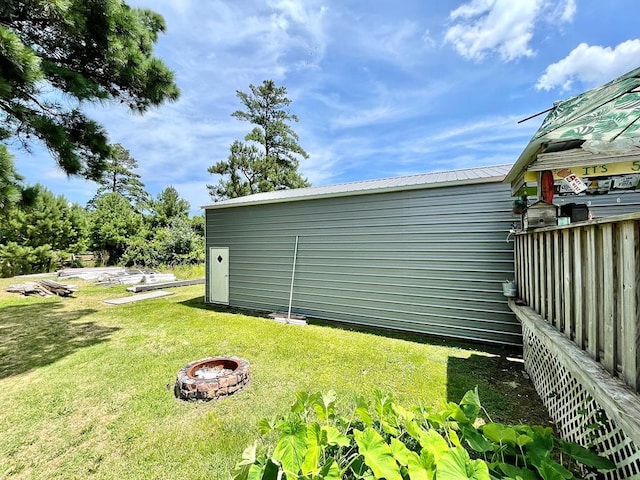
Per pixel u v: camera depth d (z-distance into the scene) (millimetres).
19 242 14656
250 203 7297
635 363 1350
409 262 5578
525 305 3326
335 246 6391
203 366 3689
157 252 15773
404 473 1235
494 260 4863
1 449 2396
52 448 2406
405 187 5500
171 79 5590
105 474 2139
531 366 3428
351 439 1566
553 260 2449
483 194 4945
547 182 3027
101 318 6551
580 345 1906
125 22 4832
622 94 1749
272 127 19219
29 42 4309
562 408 2402
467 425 1539
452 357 4266
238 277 7797
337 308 6363
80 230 16578
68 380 3553
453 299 5180
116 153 5508
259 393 3229
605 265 1590
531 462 1369
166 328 5766
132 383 3467
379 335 5363
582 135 1847
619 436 1574
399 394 3186
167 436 2529
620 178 3631
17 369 3885
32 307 7688
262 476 1171
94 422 2738
